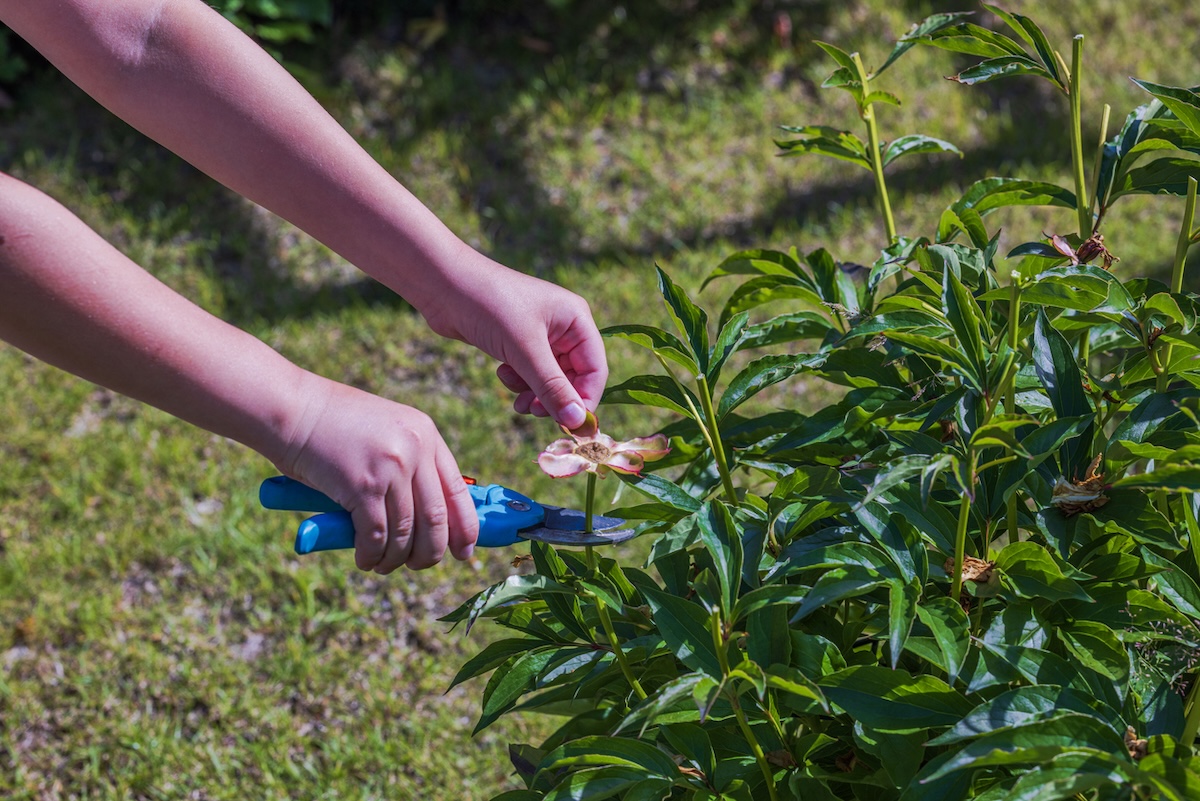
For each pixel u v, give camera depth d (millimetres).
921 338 918
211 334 922
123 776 2189
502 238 3604
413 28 4281
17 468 2883
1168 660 935
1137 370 1072
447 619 1061
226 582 2615
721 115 3996
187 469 2893
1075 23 4191
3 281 849
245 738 2268
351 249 1125
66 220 879
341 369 3186
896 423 979
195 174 3797
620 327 1039
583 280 3398
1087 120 3816
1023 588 880
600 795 887
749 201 3676
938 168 3666
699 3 4359
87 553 2666
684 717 939
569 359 1162
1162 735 776
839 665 905
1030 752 713
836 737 972
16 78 4090
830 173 3734
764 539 957
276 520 2746
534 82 4090
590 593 947
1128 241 3275
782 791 946
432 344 3252
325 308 3379
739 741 986
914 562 901
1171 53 4082
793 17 4281
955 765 722
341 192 1096
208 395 913
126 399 3119
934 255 1155
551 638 1051
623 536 1049
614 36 4270
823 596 828
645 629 1050
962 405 934
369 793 2139
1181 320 930
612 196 3738
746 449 1200
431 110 4000
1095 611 910
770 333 1311
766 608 905
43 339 878
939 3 4297
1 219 842
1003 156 3693
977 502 961
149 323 895
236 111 1079
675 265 3443
